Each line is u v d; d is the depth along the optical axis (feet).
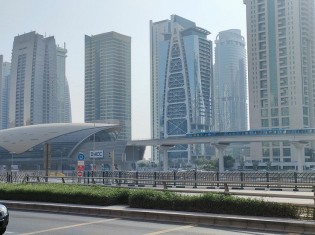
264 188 94.38
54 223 44.32
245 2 627.87
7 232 38.11
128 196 56.24
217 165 535.60
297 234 36.94
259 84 600.80
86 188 62.08
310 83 597.52
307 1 601.21
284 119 577.43
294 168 528.63
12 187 66.18
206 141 390.21
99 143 482.28
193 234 36.73
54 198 60.54
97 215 51.55
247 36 618.44
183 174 127.54
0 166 528.22
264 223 40.11
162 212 47.24
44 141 494.59
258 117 596.70
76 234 36.78
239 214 44.73
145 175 133.39
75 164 483.51
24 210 58.18
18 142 504.02
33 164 505.25
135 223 44.24
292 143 344.28
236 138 368.27
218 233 37.35
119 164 478.59
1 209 35.68
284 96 579.48
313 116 600.39
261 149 577.02
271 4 597.52
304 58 588.09
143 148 533.96
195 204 47.75
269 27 597.52
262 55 602.44
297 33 579.07
